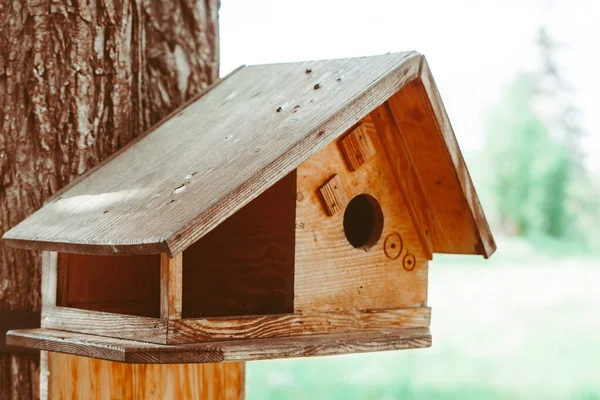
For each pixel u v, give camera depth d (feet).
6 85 16.85
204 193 13.09
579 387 57.31
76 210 14.84
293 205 14.44
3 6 16.87
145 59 17.38
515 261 111.04
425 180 15.71
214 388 16.35
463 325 69.67
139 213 13.50
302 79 15.80
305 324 14.52
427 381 55.67
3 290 16.78
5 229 16.78
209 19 17.95
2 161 16.83
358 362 58.95
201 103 16.94
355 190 15.17
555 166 136.98
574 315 73.92
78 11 16.84
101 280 16.49
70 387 15.89
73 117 16.76
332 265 14.88
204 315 15.94
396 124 15.31
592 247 133.80
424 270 16.14
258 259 15.06
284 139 13.69
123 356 12.93
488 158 140.56
